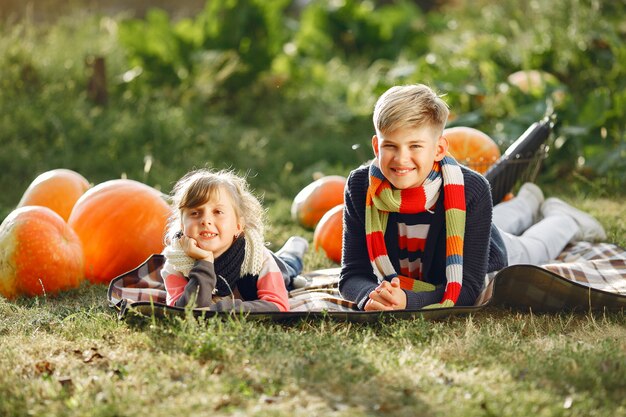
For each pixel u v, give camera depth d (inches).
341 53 528.7
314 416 116.4
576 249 209.2
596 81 355.3
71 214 203.5
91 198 200.8
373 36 536.4
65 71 394.9
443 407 119.3
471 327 152.1
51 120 349.1
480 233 163.9
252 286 162.9
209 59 431.2
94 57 383.2
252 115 431.5
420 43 540.4
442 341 145.4
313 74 469.4
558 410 116.2
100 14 512.4
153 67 425.7
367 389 125.7
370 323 157.2
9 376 132.7
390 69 483.2
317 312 156.8
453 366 133.6
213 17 446.0
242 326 147.3
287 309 163.2
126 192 200.7
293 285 188.4
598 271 180.2
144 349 144.0
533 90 335.3
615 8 395.5
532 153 235.5
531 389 124.1
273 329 154.4
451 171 159.6
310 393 124.7
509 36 454.0
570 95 335.0
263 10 448.5
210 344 137.9
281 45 471.5
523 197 224.7
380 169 160.7
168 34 432.1
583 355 135.2
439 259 166.2
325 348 142.3
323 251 216.2
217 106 429.4
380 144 155.3
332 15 537.3
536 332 152.9
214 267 159.9
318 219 246.5
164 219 200.2
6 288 184.2
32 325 162.2
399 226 164.6
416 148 152.9
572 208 222.7
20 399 124.7
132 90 406.6
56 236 186.9
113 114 368.8
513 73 372.2
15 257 182.9
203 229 155.8
